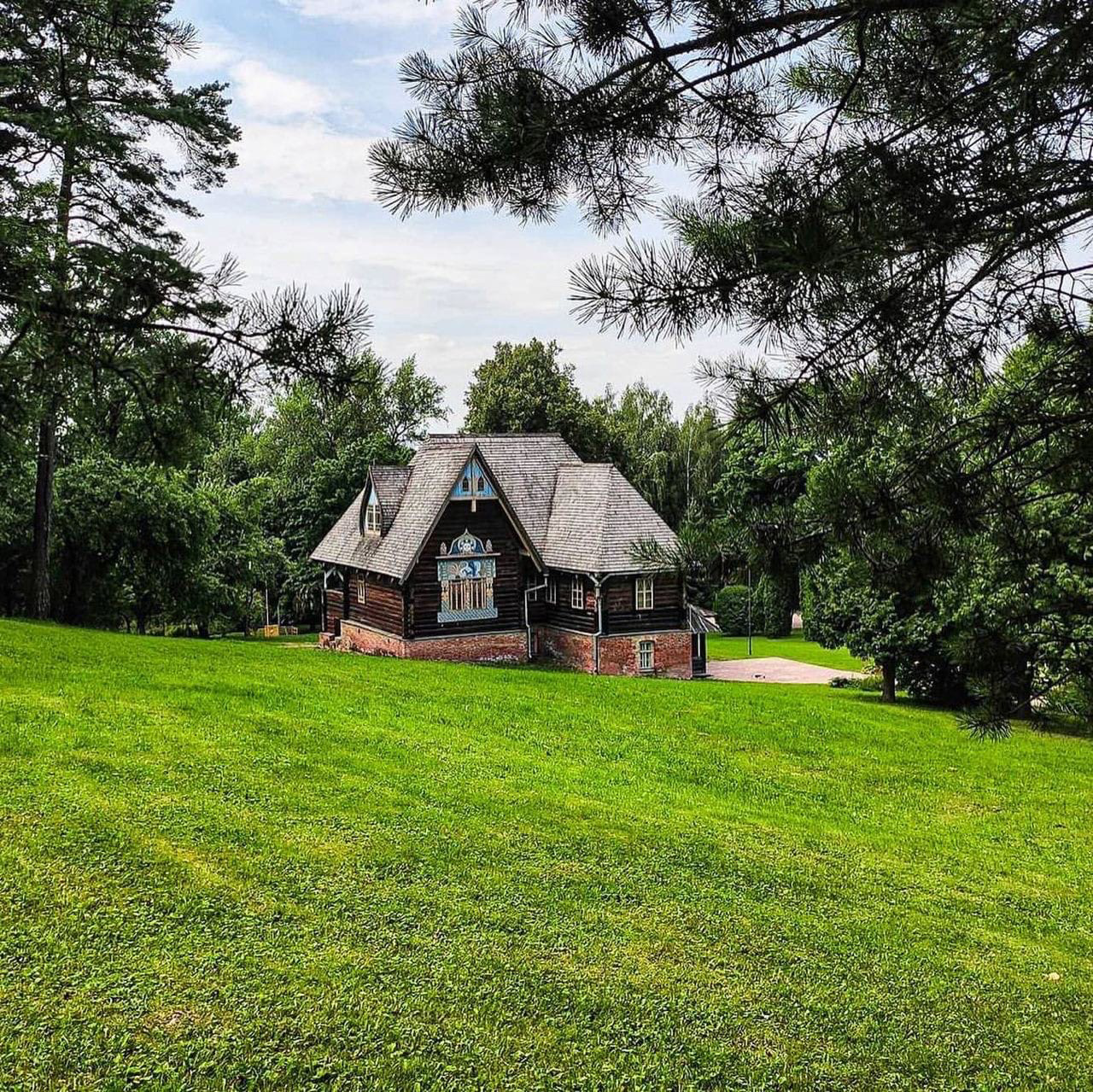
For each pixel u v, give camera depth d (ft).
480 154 15.51
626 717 63.98
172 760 40.14
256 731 47.11
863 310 15.79
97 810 33.06
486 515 106.01
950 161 14.35
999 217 15.42
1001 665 26.27
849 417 17.66
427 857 32.55
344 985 23.63
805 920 30.89
